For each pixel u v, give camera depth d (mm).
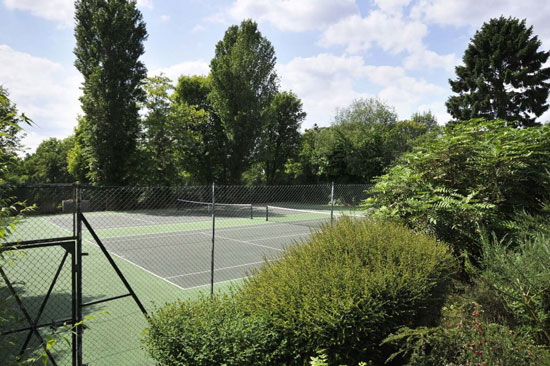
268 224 21531
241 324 3240
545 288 3086
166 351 3232
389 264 3768
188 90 41312
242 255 12789
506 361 2744
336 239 4391
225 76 36031
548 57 30047
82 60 31719
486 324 3096
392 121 45406
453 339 3027
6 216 2641
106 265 11188
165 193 28328
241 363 3004
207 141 39938
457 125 6434
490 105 30062
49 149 59406
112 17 31484
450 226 5289
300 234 17672
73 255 3945
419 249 4176
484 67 30578
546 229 4086
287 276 3775
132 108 32875
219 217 24984
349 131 39719
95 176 32531
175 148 35938
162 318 3584
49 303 7363
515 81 29703
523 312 3182
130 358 4891
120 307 7141
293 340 3303
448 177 5977
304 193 38969
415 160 6293
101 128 31750
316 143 40781
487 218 5078
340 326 3189
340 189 35875
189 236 17250
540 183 5168
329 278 3572
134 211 26375
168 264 11375
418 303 3678
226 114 36531
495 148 5301
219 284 9062
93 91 30750
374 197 6863
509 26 31016
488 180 5480
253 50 36844
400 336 3092
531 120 29953
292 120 45469
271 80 38438
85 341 5426
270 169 46031
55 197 16344
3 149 2750
